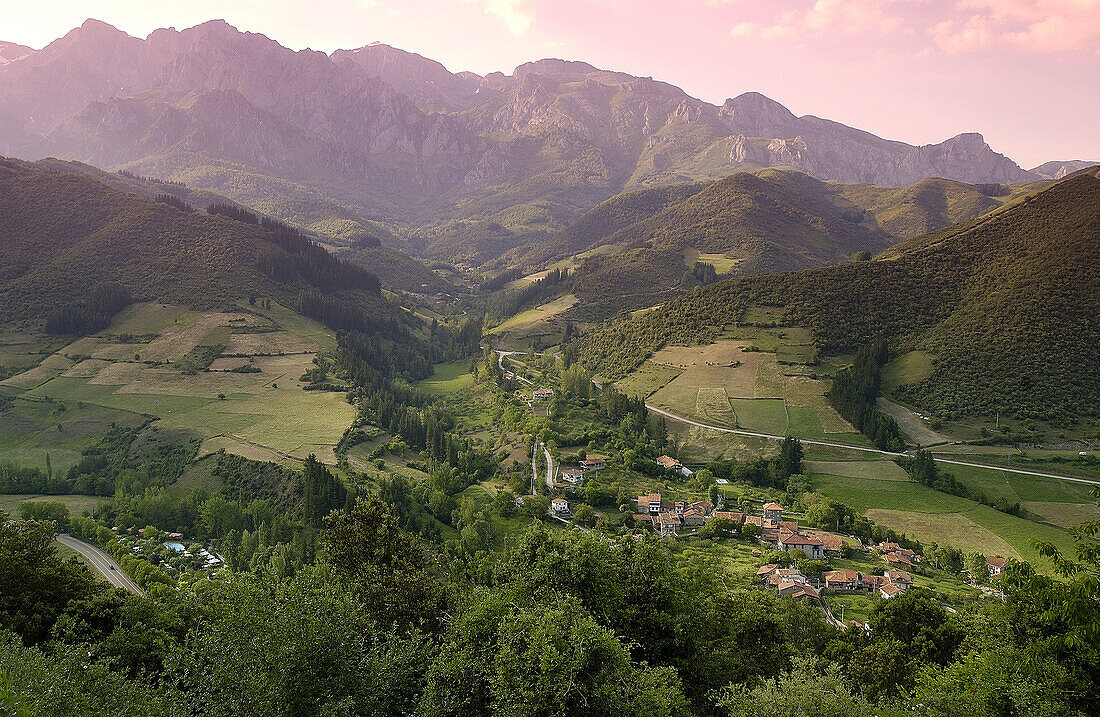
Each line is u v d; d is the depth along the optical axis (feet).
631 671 100.58
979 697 106.52
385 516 175.11
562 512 411.13
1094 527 99.19
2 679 70.23
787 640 190.39
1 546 169.27
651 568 142.61
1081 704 103.76
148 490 423.23
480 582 250.16
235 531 363.76
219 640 100.89
